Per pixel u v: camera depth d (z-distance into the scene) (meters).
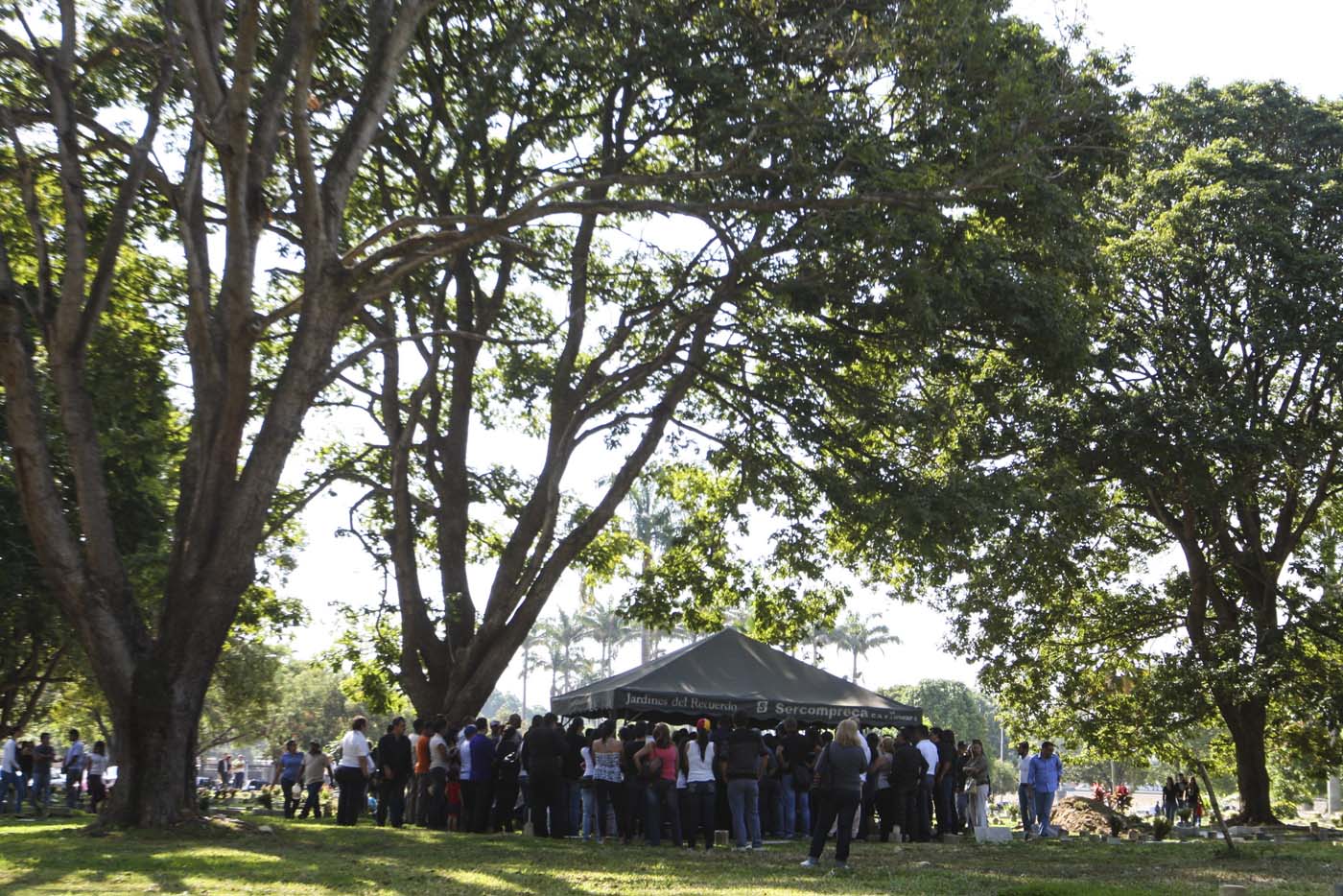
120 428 25.19
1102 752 35.84
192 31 15.38
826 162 18.86
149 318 23.97
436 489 24.97
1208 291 30.80
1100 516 27.36
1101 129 20.84
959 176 19.34
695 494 30.78
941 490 21.12
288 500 27.62
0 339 14.70
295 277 22.41
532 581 22.58
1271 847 21.28
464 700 22.08
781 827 19.70
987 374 25.52
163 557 28.58
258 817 20.62
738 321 23.80
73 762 28.06
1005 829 21.56
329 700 81.94
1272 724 35.16
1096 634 35.19
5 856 12.21
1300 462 30.05
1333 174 30.39
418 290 23.86
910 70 19.02
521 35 20.34
